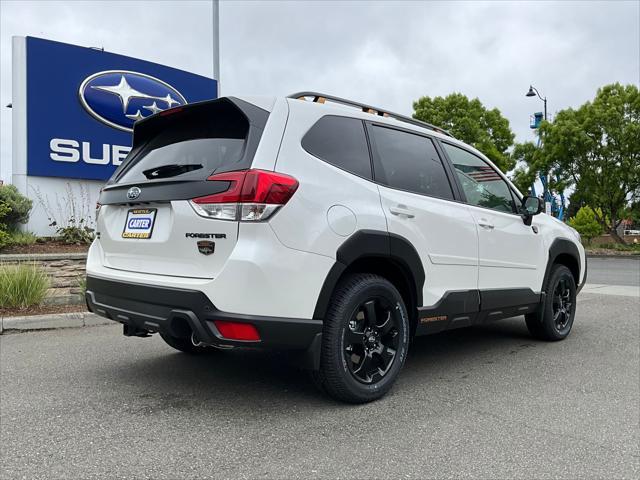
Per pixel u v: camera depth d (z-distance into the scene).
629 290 9.87
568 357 4.89
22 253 8.12
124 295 3.39
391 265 3.75
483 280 4.47
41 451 2.81
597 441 3.00
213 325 2.96
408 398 3.69
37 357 4.73
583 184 23.78
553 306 5.53
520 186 26.23
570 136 22.78
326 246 3.20
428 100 28.27
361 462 2.70
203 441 2.93
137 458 2.73
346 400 3.47
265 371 4.27
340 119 3.66
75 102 9.71
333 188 3.35
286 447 2.87
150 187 3.37
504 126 28.28
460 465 2.69
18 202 8.80
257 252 2.95
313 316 3.15
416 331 3.87
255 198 2.97
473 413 3.41
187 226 3.12
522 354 5.00
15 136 9.24
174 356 4.75
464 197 4.46
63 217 9.62
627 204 23.73
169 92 10.91
